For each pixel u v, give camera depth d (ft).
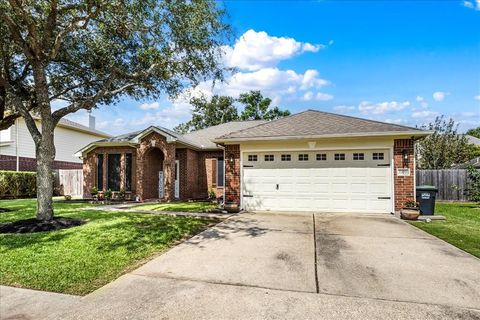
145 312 11.55
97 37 33.32
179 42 31.81
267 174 38.81
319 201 37.01
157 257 18.60
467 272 15.87
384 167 35.27
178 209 39.73
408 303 12.33
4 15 24.29
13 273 15.52
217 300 12.59
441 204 47.73
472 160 64.28
